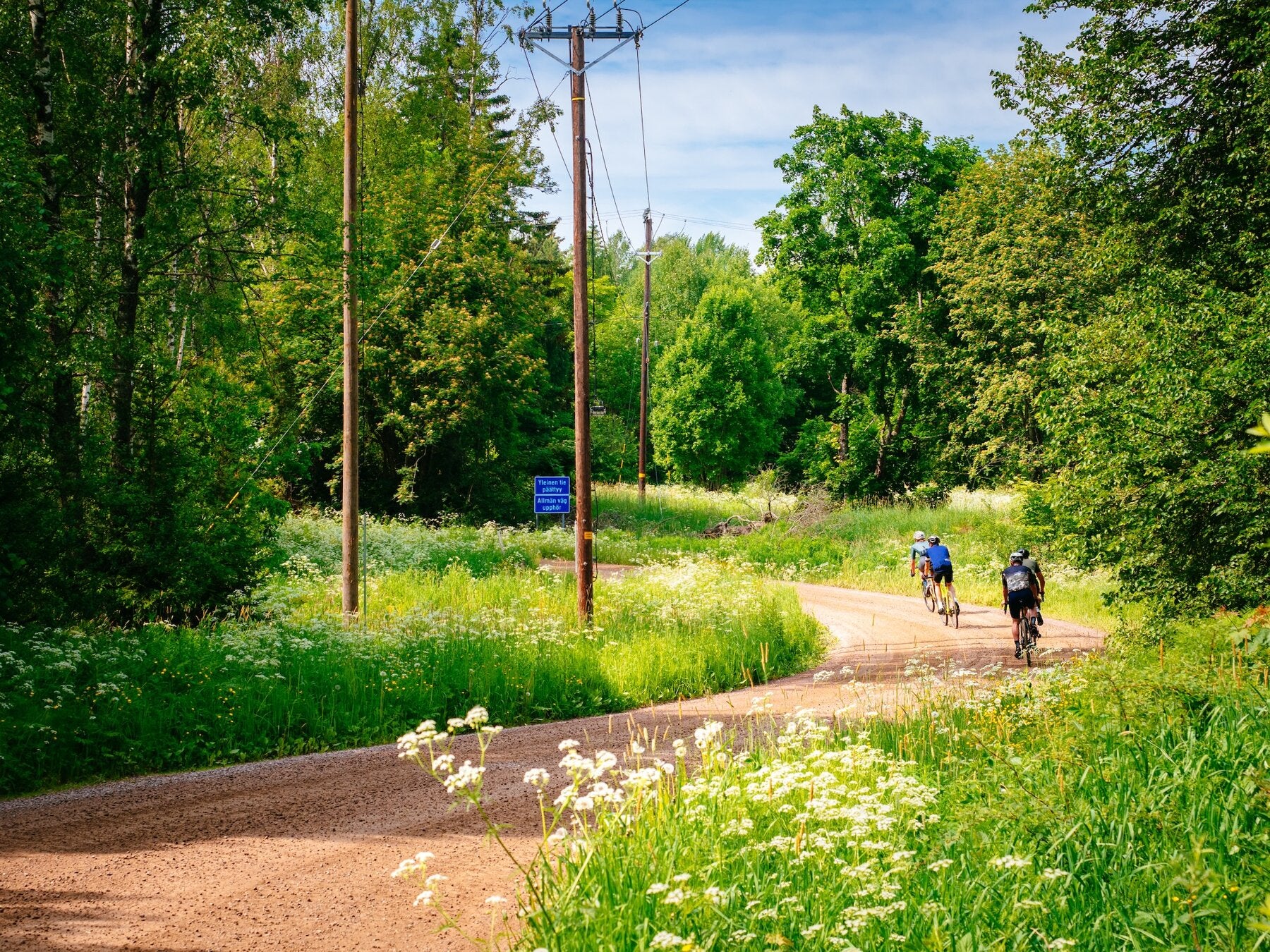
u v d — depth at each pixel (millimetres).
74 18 16000
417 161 40000
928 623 21062
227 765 9234
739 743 9039
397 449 38688
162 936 5070
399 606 17562
